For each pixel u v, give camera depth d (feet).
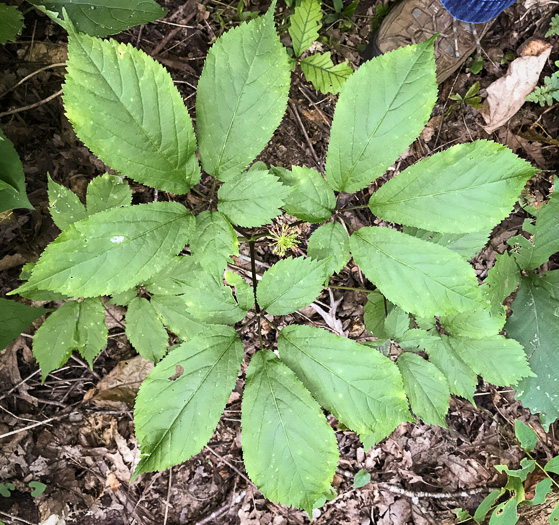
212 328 1.47
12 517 2.16
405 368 1.92
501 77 2.94
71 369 2.36
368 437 1.91
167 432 1.37
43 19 2.34
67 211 1.90
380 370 1.41
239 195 1.36
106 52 1.16
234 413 2.54
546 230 2.26
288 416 1.39
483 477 2.79
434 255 1.41
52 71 2.34
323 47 2.74
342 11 2.72
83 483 2.30
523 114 3.03
